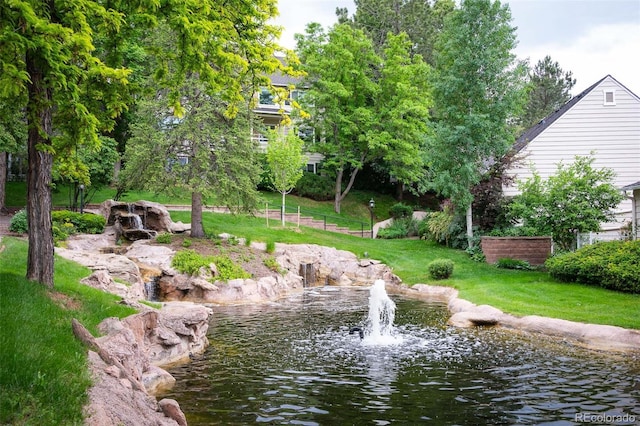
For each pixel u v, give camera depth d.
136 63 29.14
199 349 11.87
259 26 11.91
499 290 18.47
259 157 26.61
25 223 22.19
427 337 13.46
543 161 29.97
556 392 8.83
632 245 17.94
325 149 40.12
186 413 7.79
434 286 22.36
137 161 23.39
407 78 39.09
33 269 9.76
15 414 5.18
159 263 21.06
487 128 25.91
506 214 26.62
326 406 8.15
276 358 11.22
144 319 10.33
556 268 19.33
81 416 5.46
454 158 26.94
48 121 9.65
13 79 6.95
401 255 29.12
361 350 11.98
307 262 26.28
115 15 8.25
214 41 10.09
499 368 10.38
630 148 29.64
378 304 15.93
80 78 9.04
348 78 38.53
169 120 23.94
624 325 12.75
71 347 7.07
